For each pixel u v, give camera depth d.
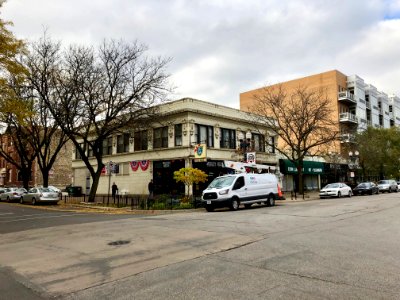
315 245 8.38
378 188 40.44
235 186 20.12
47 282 6.14
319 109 35.28
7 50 15.65
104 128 26.70
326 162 47.34
